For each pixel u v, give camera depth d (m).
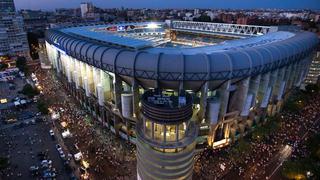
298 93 101.50
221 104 62.09
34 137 72.00
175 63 54.28
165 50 63.59
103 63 62.53
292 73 82.19
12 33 162.50
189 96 45.66
